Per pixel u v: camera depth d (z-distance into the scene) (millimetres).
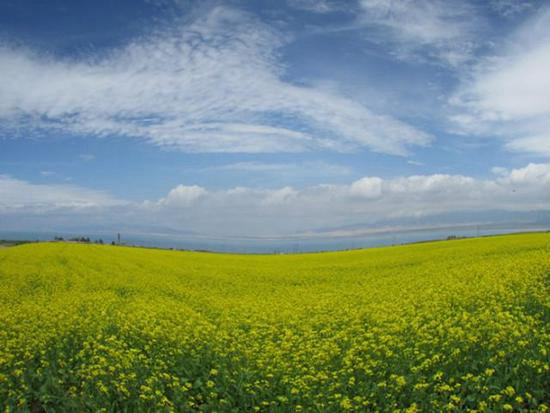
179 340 15453
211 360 13453
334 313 19422
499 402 9500
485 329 13484
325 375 11414
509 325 13156
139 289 30625
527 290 19531
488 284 21453
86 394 10906
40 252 49938
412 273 32031
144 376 11883
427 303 19000
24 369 12531
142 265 43031
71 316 19297
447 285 23031
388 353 12492
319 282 34094
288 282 34719
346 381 11539
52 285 31969
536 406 9641
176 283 33344
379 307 19344
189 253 60594
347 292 26109
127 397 11078
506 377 10281
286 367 12617
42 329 16781
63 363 12719
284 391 11594
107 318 19078
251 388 11656
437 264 35062
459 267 30484
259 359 13297
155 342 15656
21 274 36000
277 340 16203
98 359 13539
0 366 12836
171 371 12961
